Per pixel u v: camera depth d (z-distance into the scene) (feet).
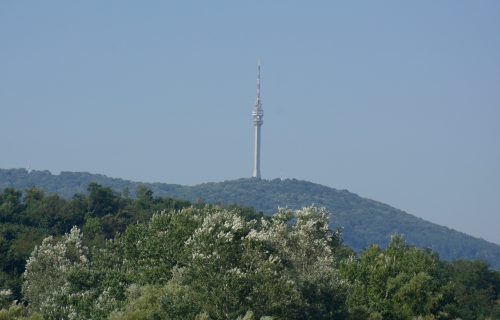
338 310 519.60
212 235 472.85
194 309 454.81
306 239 541.75
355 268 644.27
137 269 537.24
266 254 481.05
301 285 501.56
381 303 608.60
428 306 610.24
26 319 462.19
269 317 444.55
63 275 558.97
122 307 464.65
